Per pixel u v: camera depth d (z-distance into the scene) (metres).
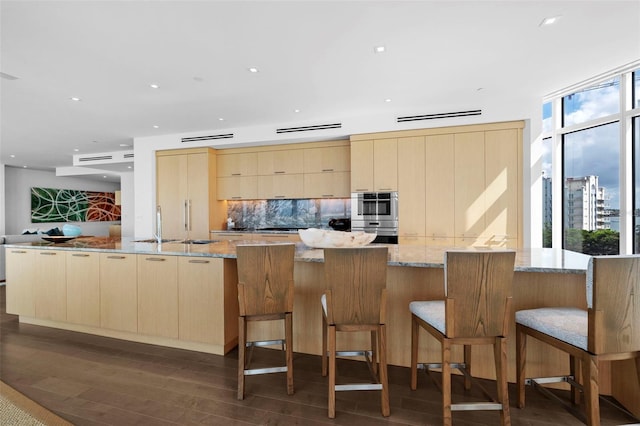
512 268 1.65
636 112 3.34
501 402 1.67
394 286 2.43
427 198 4.46
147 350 2.78
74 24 2.31
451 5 2.17
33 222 9.25
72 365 2.51
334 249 1.82
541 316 1.81
